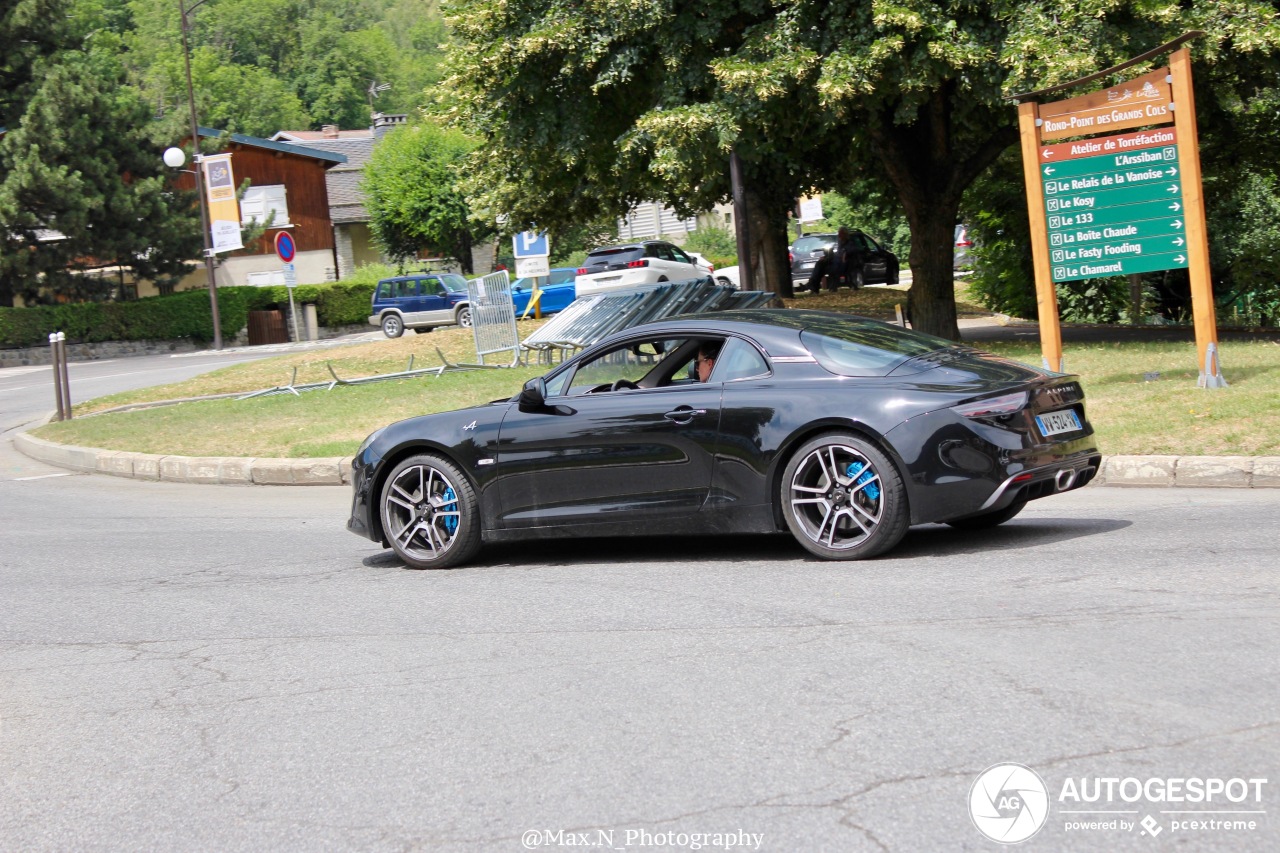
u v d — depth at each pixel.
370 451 8.63
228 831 4.13
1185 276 28.44
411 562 8.49
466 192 25.75
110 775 4.77
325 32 106.25
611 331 19.28
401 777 4.47
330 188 67.12
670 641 5.95
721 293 19.28
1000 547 7.54
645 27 17.47
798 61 16.34
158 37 98.31
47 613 7.79
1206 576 6.37
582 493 7.97
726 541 8.58
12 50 43.44
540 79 18.86
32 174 39.59
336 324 49.59
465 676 5.66
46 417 21.92
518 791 4.25
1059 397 7.38
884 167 21.91
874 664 5.28
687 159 17.62
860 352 7.55
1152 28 15.89
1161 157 11.94
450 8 19.91
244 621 7.18
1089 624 5.62
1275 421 9.90
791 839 3.70
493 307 21.23
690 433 7.63
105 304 42.22
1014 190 27.94
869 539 7.20
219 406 18.69
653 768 4.34
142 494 13.40
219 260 52.03
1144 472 9.55
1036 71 15.55
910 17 15.66
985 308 31.83
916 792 3.94
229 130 49.59
